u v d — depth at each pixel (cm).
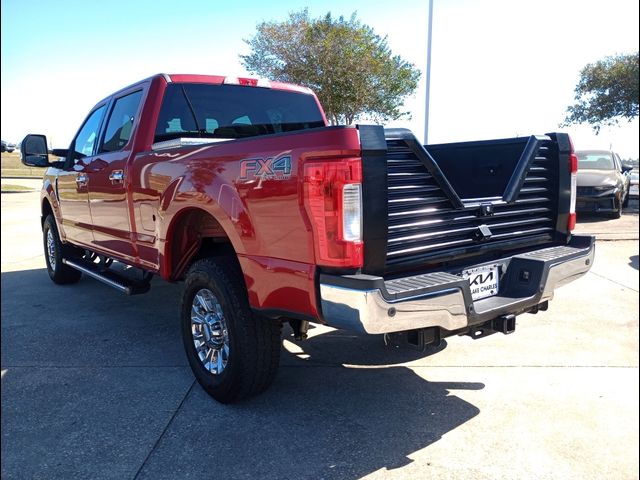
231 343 327
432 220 304
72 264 581
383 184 266
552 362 407
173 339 474
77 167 536
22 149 580
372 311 251
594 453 285
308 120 521
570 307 550
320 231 261
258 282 297
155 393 363
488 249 336
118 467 277
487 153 416
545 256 348
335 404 345
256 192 291
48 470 275
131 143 432
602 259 788
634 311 534
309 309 273
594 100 2370
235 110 468
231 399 340
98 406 344
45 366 411
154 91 428
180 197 351
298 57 2033
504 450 289
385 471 272
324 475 270
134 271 734
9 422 324
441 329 296
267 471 273
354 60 1994
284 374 394
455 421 321
